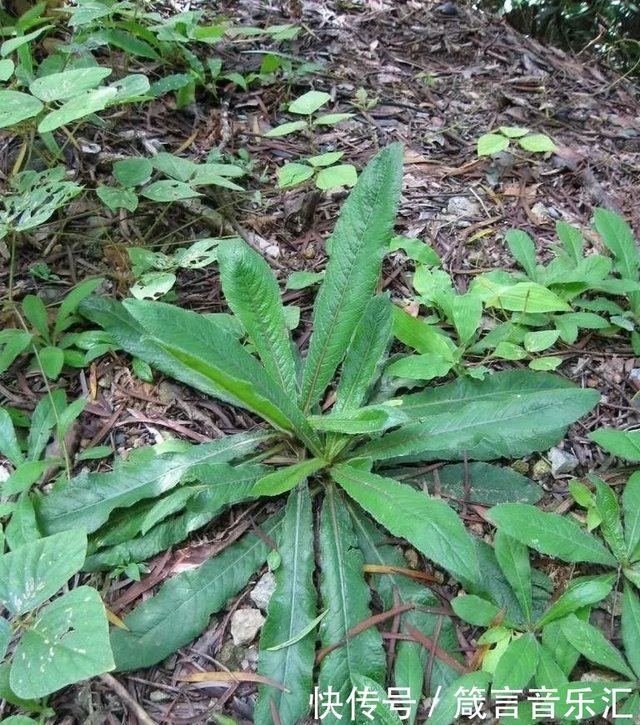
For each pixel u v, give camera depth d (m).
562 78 0.81
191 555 0.39
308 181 0.61
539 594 0.37
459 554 0.32
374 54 0.79
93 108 0.42
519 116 0.73
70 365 0.47
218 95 0.69
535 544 0.36
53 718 0.34
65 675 0.28
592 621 0.37
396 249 0.54
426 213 0.59
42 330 0.46
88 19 0.54
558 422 0.39
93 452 0.42
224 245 0.41
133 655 0.35
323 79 0.73
